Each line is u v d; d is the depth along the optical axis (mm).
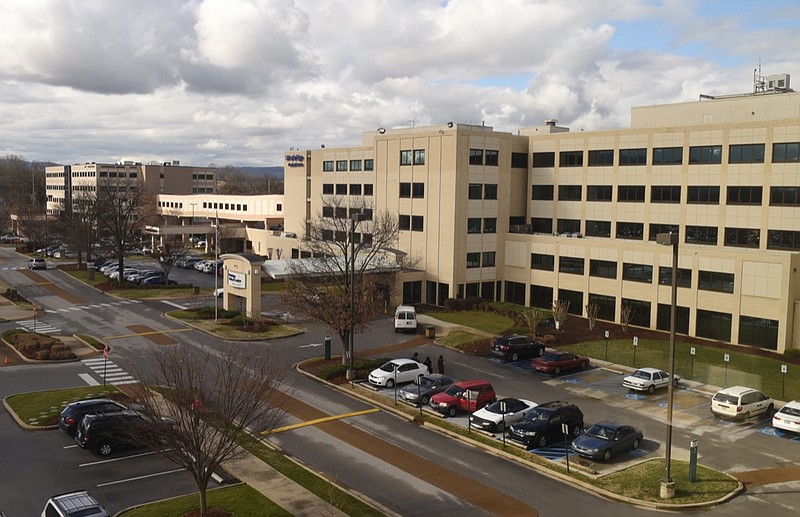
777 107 55469
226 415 22375
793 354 46781
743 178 53719
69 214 101812
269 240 97188
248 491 23812
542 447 29969
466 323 58375
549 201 68812
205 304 66875
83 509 18844
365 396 37188
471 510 23281
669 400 24938
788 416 31953
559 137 67375
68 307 65188
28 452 27766
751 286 49875
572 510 23484
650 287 56375
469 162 65250
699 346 50219
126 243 93500
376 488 25000
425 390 36312
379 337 53344
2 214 153250
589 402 37156
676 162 58094
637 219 61188
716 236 55688
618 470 27250
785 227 51469
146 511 21719
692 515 23344
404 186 69875
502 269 69000
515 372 43562
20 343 46219
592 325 55719
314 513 22062
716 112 59156
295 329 54969
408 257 69438
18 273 89125
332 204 80312
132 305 66438
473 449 29672
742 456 29219
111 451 27672
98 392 36156
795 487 25938
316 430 31609
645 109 63906
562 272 63375
